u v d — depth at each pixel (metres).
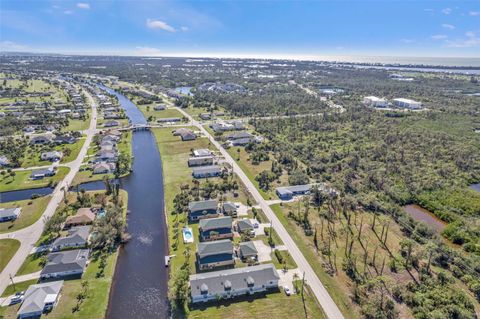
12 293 65.69
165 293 68.06
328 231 87.81
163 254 80.19
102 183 117.44
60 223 88.00
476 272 72.06
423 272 72.06
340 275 71.56
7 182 116.81
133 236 87.06
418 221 92.81
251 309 62.41
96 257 77.19
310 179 121.81
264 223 91.38
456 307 60.88
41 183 116.00
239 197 106.19
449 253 77.44
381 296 65.06
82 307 62.53
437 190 111.62
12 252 77.94
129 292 68.25
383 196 107.38
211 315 61.00
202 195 105.19
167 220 93.44
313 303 64.00
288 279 70.31
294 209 99.12
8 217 91.81
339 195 107.44
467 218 95.12
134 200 106.31
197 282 65.56
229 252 76.06
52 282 67.31
